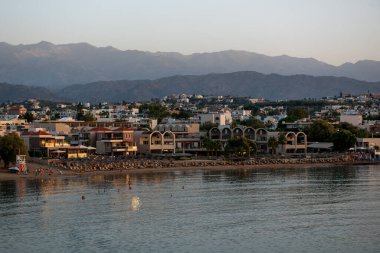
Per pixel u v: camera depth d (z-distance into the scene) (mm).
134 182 190125
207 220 124500
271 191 167000
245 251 100750
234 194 161000
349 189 171000
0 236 111188
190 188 174125
